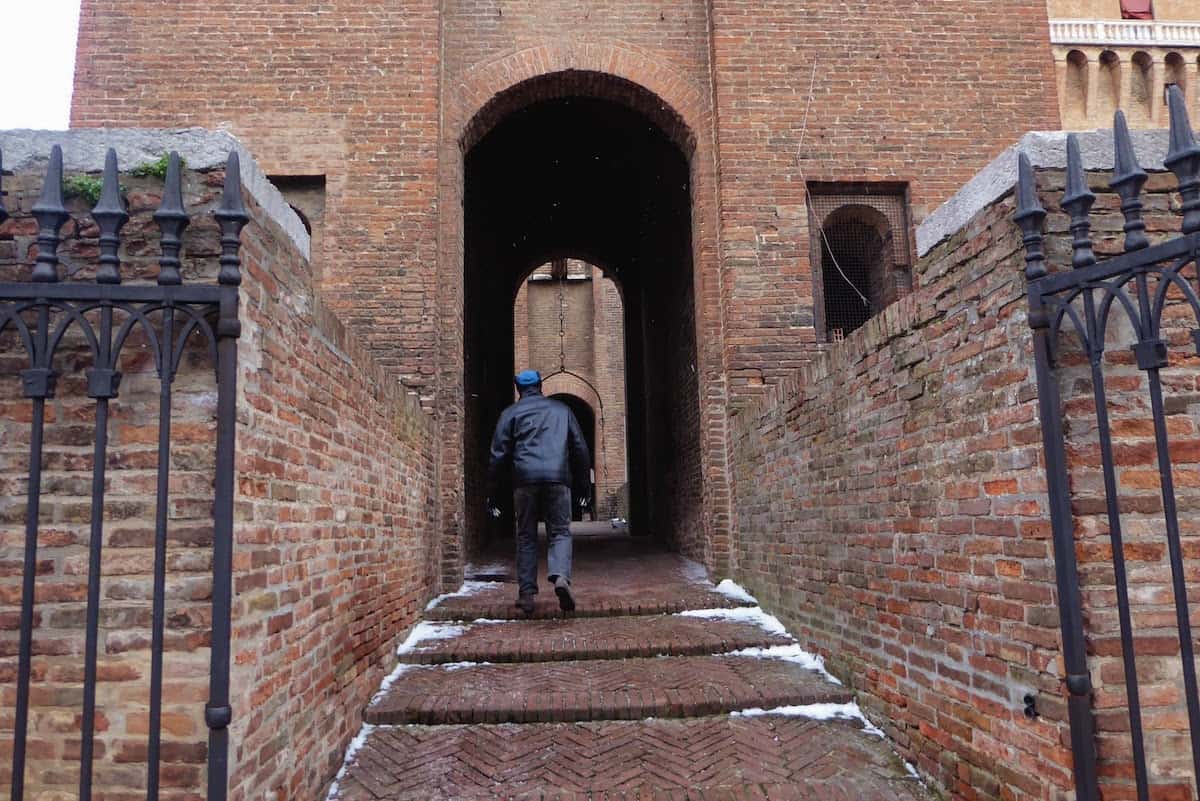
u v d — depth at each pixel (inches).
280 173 303.3
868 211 328.8
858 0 330.3
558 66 329.7
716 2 326.0
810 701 173.9
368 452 179.9
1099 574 101.7
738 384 304.5
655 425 517.0
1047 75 331.6
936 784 136.0
